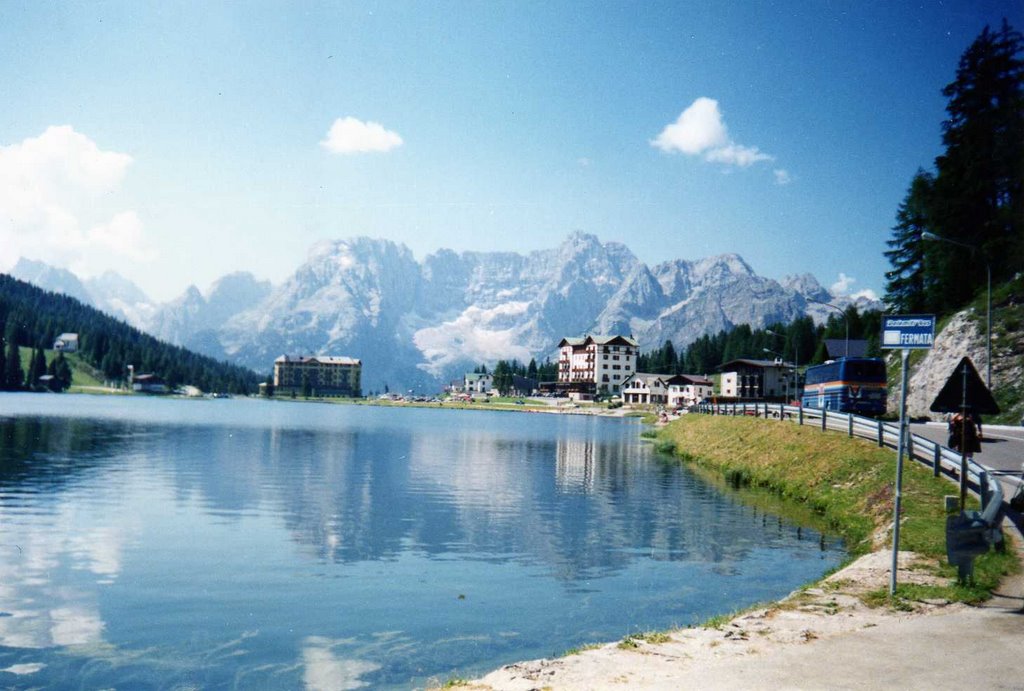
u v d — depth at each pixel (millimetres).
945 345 80188
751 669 10320
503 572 24672
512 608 20188
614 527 33250
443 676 14930
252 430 111875
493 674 10570
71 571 24234
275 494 43469
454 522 34812
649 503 40688
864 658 10734
